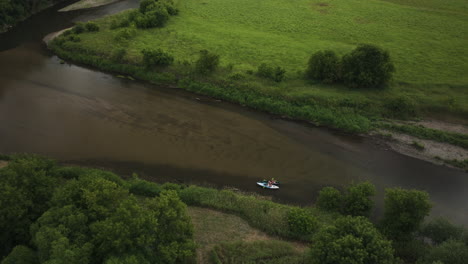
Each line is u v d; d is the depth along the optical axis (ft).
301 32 303.48
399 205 129.39
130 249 103.91
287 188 163.53
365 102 213.25
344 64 224.94
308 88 225.76
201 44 278.26
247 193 159.22
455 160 180.45
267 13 342.23
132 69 249.75
